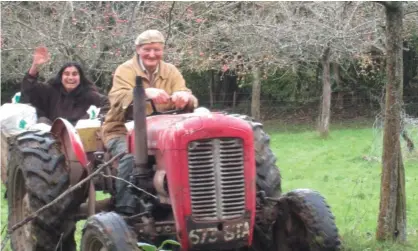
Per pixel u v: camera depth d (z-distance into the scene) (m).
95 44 11.72
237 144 4.83
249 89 33.06
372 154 16.62
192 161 4.75
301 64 24.39
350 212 9.38
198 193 4.76
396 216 7.12
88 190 5.77
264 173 5.54
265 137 5.75
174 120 5.00
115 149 5.85
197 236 4.76
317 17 18.66
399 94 6.93
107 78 12.63
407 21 19.28
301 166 15.72
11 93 26.72
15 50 12.64
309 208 5.05
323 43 19.22
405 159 14.74
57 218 5.85
